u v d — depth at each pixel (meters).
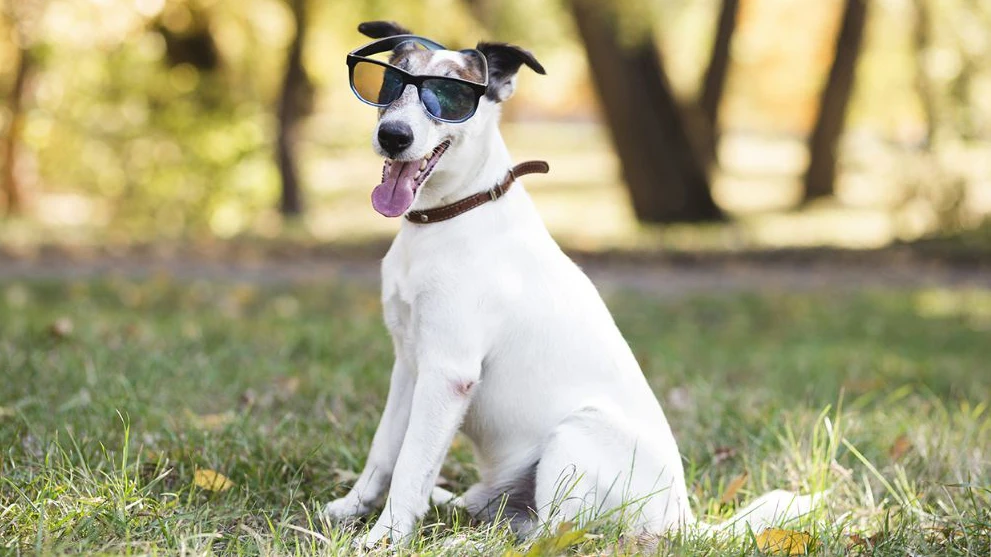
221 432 4.34
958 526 3.61
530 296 3.56
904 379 6.85
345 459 4.28
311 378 5.60
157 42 18.98
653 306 10.55
